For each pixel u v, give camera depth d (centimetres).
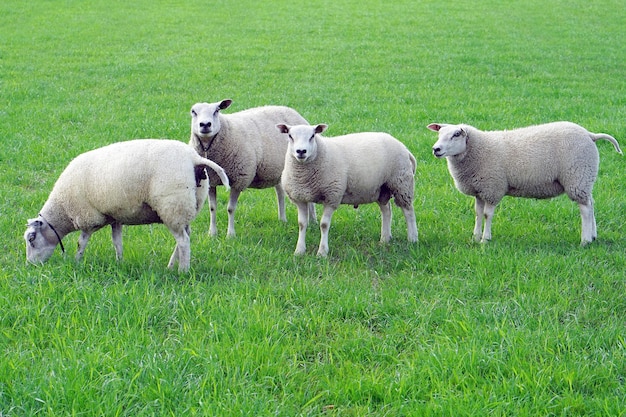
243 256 795
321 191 805
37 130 1454
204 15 3353
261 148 916
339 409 502
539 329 601
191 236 883
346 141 837
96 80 2058
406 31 2952
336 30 2992
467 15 3344
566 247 830
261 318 616
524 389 515
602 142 1341
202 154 882
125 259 764
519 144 838
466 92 1916
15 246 827
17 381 511
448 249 819
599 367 542
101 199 712
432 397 505
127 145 716
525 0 3772
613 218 942
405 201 866
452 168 860
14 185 1103
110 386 507
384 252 838
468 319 623
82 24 3058
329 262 794
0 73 2108
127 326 605
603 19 3192
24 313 621
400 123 1548
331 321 631
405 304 662
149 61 2348
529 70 2234
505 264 752
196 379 521
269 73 2189
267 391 523
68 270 716
